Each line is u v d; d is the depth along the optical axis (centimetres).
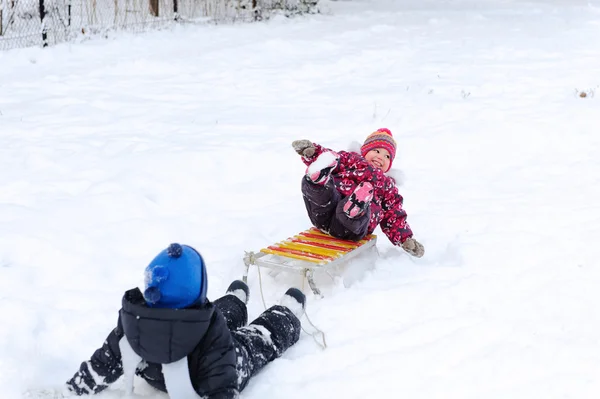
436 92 940
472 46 1270
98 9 1451
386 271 457
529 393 324
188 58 1177
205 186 619
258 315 406
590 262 465
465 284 434
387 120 820
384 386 330
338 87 991
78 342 369
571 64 1088
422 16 1680
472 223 538
